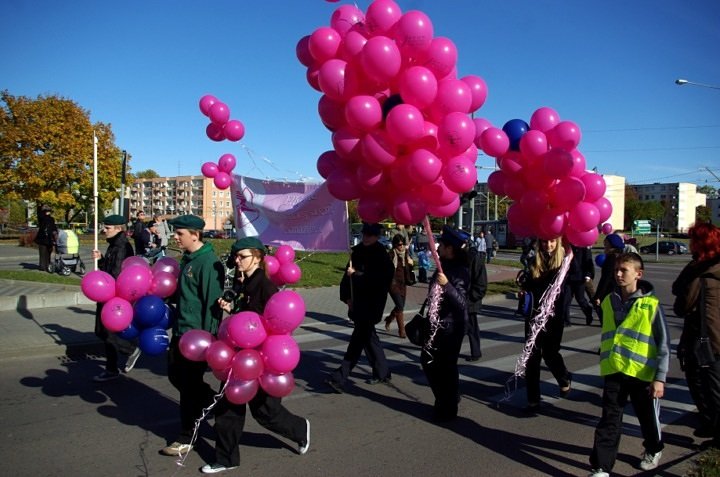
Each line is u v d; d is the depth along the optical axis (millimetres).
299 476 3973
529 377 5410
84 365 7176
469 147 4148
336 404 5727
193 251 4281
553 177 4473
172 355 4273
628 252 4004
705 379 4410
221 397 3971
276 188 7789
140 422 5082
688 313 4566
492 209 70000
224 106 6934
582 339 9336
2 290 11922
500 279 19219
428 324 5070
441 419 5164
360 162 4422
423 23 3959
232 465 4035
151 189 126125
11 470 4035
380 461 4262
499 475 4039
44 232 15977
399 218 4406
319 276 17094
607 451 3830
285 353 3650
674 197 117500
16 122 35844
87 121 37656
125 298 4461
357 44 4059
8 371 6840
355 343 6074
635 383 3854
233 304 4234
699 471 3910
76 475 3963
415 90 3924
